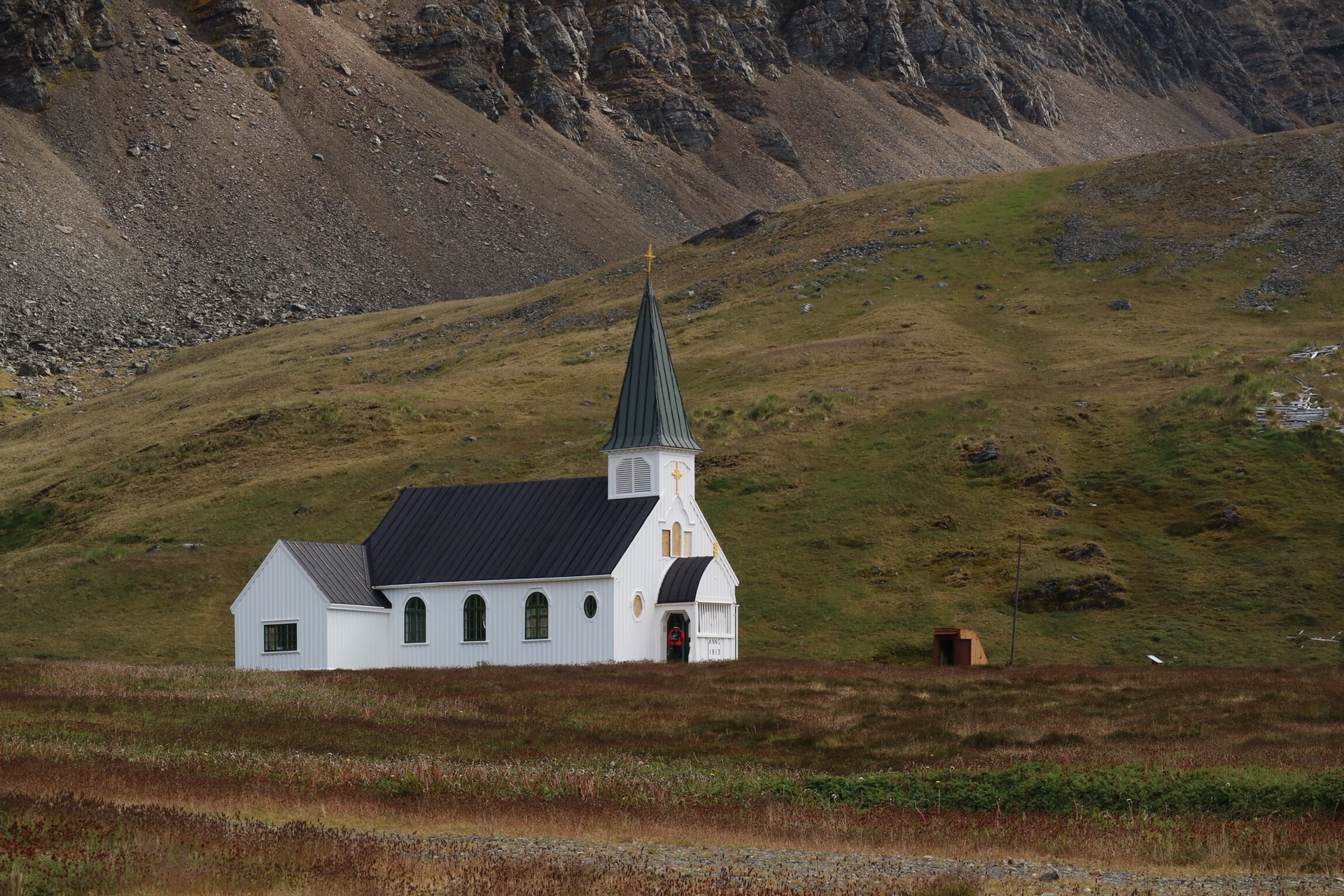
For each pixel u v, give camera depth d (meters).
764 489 184.00
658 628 134.62
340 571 138.50
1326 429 178.38
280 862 46.91
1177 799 61.47
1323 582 146.12
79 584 177.88
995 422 195.50
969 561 160.75
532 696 102.88
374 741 82.25
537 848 53.91
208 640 159.62
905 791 66.19
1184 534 162.25
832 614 152.25
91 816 52.75
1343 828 55.47
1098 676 114.75
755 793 67.00
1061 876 48.84
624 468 138.50
